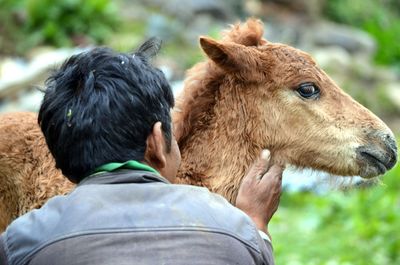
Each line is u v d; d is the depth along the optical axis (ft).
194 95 25.67
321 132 25.50
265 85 25.27
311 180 28.99
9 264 15.51
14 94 65.36
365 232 48.73
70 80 16.78
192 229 15.37
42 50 78.59
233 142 25.23
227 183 24.94
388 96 89.71
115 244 15.03
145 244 15.07
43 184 26.30
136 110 16.26
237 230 15.72
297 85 25.31
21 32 80.79
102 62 16.74
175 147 17.70
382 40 108.88
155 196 15.81
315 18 102.27
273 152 25.66
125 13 91.09
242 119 25.31
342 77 90.12
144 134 16.35
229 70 25.14
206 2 95.14
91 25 82.58
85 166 16.20
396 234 47.91
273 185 21.54
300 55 25.79
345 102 25.91
